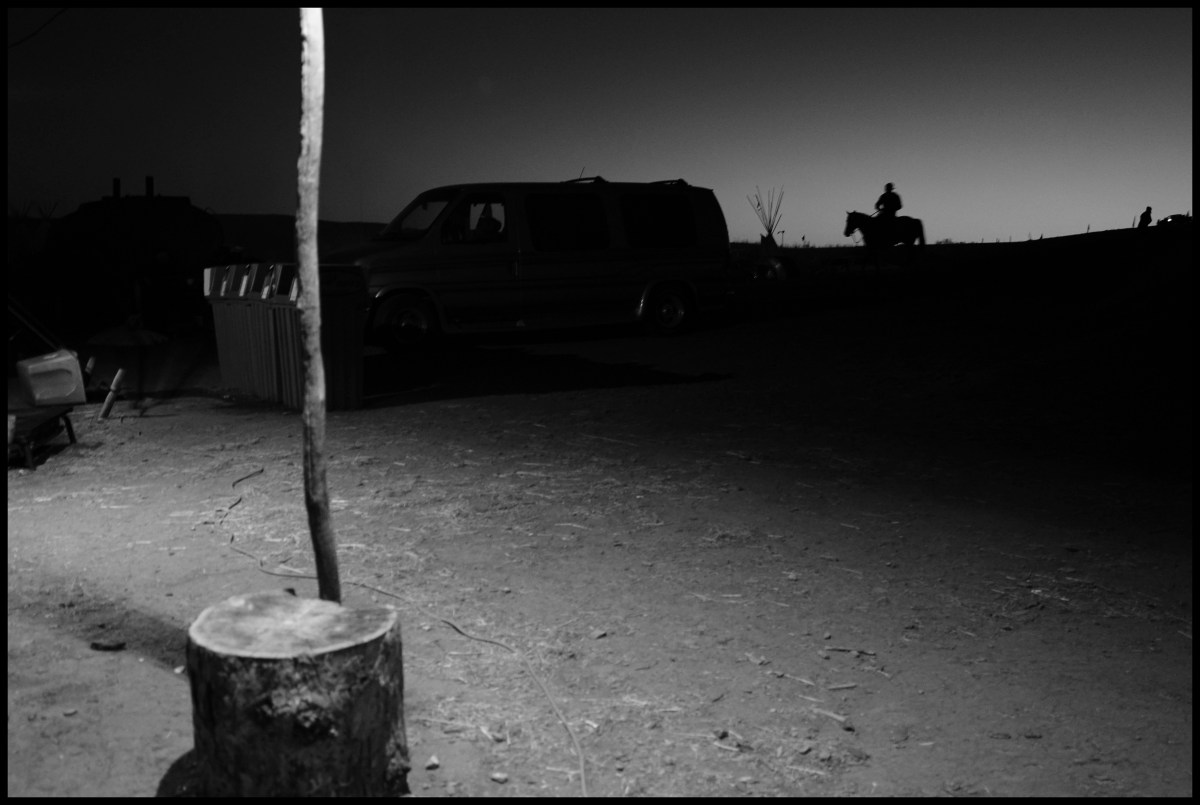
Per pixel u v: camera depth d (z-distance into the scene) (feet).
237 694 8.59
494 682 12.44
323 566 10.55
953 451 25.94
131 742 10.63
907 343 43.62
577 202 48.47
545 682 12.48
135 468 23.84
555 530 18.86
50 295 65.41
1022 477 23.29
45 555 16.98
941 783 10.41
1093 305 44.86
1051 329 41.98
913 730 11.53
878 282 64.85
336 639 8.91
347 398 32.24
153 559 16.85
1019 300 49.85
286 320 32.32
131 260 67.10
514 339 52.75
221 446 26.35
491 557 17.26
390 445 26.48
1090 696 12.48
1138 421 28.71
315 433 10.25
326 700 8.70
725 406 32.63
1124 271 50.65
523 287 46.70
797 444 26.73
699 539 18.40
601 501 20.86
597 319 49.01
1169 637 14.33
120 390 37.04
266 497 21.02
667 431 28.50
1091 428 28.25
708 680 12.66
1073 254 58.70
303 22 9.41
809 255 107.34
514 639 13.78
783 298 62.44
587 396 34.78
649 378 38.99
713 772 10.48
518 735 11.12
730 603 15.30
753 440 27.25
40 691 11.78
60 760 10.23
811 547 18.04
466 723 11.33
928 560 17.44
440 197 46.75
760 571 16.74
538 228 47.26
